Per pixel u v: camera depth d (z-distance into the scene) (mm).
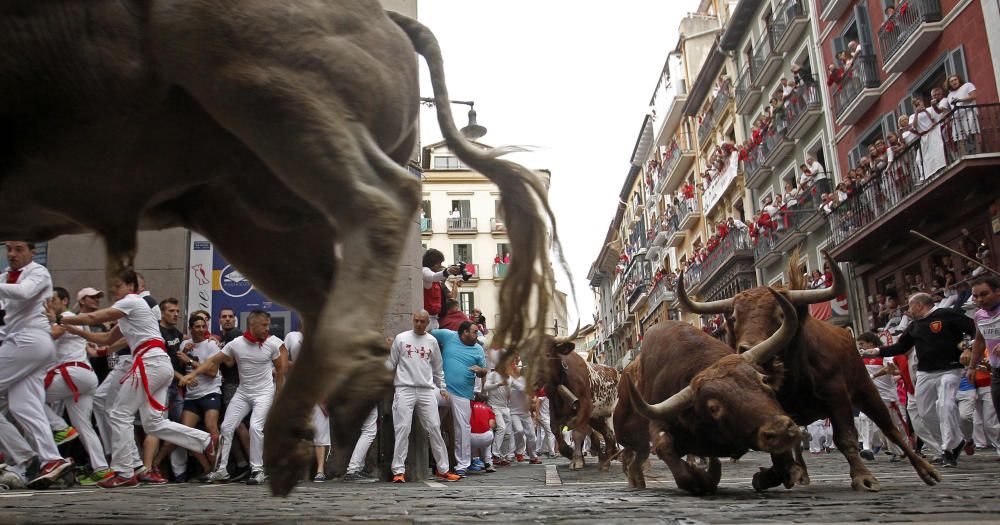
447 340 10078
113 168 3148
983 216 18938
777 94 31016
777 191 32031
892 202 21266
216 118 2934
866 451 11930
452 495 5035
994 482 5223
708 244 38375
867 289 24578
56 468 6855
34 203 3270
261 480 8086
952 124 18500
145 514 3539
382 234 2811
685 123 45844
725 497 4402
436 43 3668
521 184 3469
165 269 10625
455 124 3549
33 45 2828
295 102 2826
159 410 7633
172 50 2838
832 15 26297
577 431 11430
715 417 4320
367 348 2635
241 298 10680
